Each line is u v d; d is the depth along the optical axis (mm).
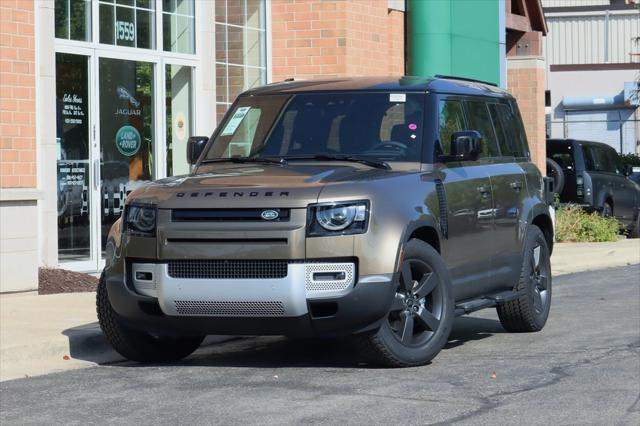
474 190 10695
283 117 10773
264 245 9031
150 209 9430
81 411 8078
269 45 19641
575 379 9086
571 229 24938
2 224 13688
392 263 9156
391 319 9516
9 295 13773
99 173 16141
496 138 11719
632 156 44375
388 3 21547
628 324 12352
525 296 11625
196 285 9148
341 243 9039
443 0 22516
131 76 16875
